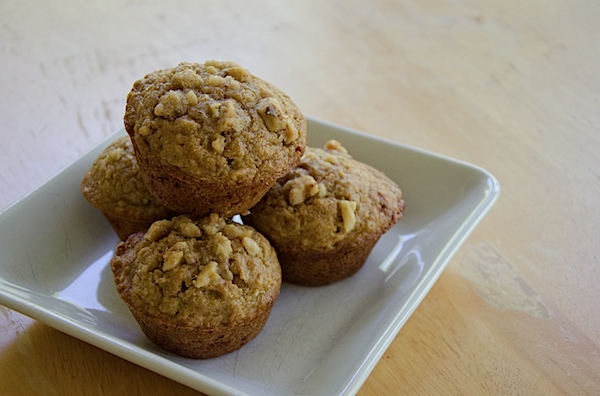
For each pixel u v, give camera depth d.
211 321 0.31
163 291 0.31
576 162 0.45
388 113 0.49
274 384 0.32
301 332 0.34
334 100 0.50
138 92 0.33
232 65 0.34
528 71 0.53
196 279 0.31
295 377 0.32
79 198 0.38
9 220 0.35
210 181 0.32
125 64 0.52
